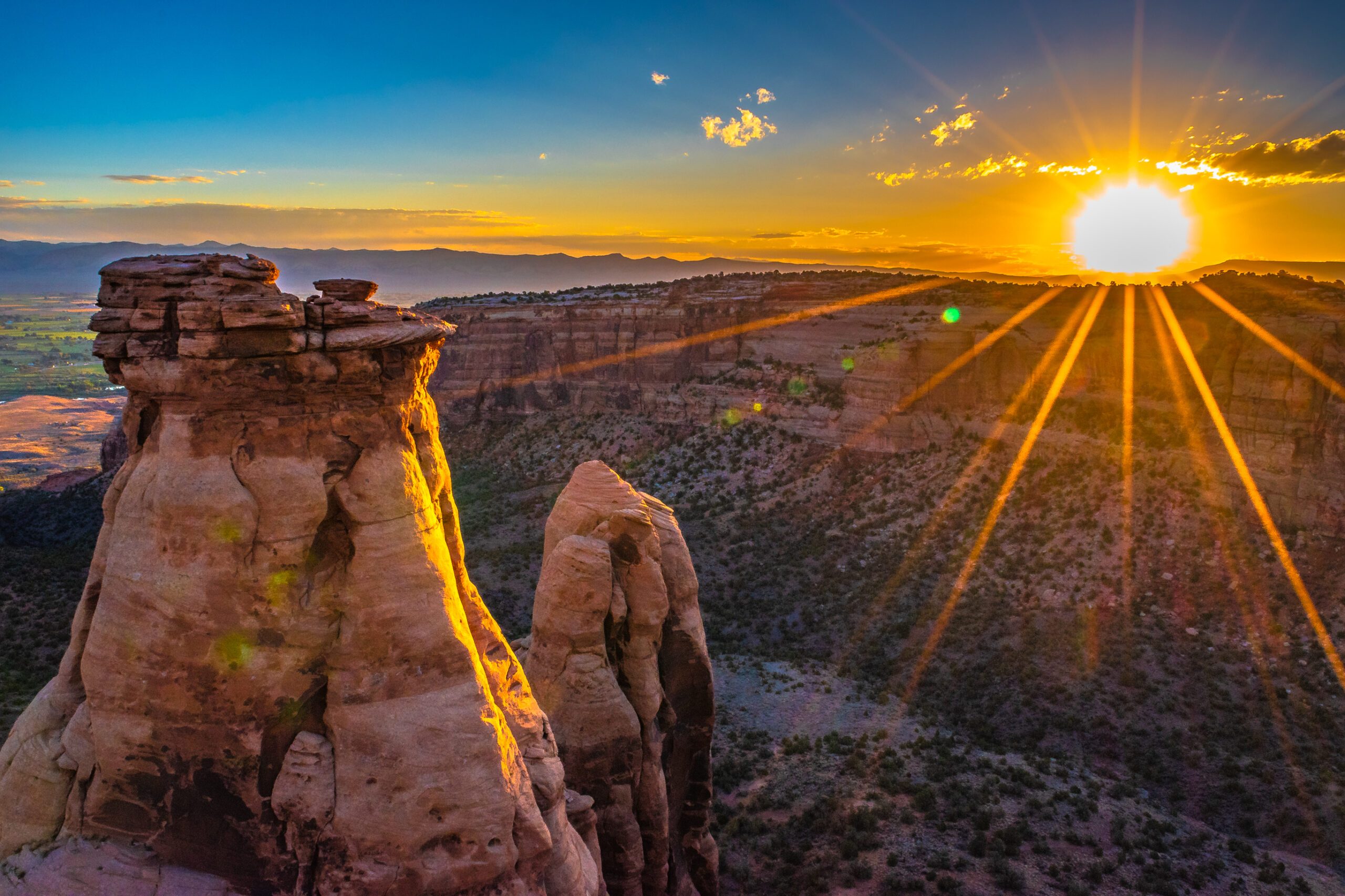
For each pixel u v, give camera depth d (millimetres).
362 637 13961
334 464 14102
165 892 13523
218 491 13461
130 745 13789
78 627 14758
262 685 13695
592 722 21609
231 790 13773
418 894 13719
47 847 13914
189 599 13469
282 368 13641
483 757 14180
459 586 16281
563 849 15898
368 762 13781
